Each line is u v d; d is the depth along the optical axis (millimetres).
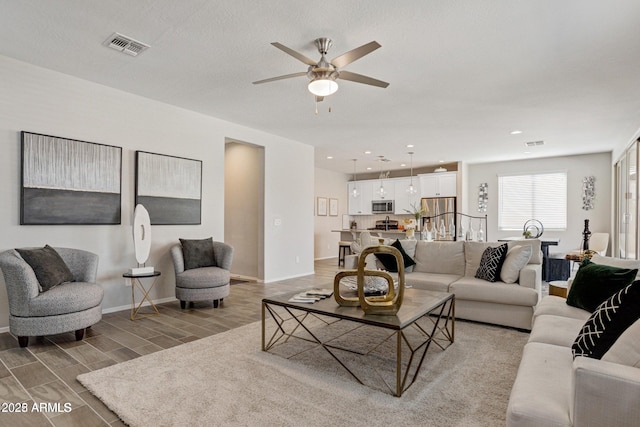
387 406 2064
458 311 3850
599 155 7625
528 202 8438
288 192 6547
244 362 2684
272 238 6219
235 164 6781
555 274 6141
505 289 3568
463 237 6391
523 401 1388
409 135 6180
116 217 4082
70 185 3711
